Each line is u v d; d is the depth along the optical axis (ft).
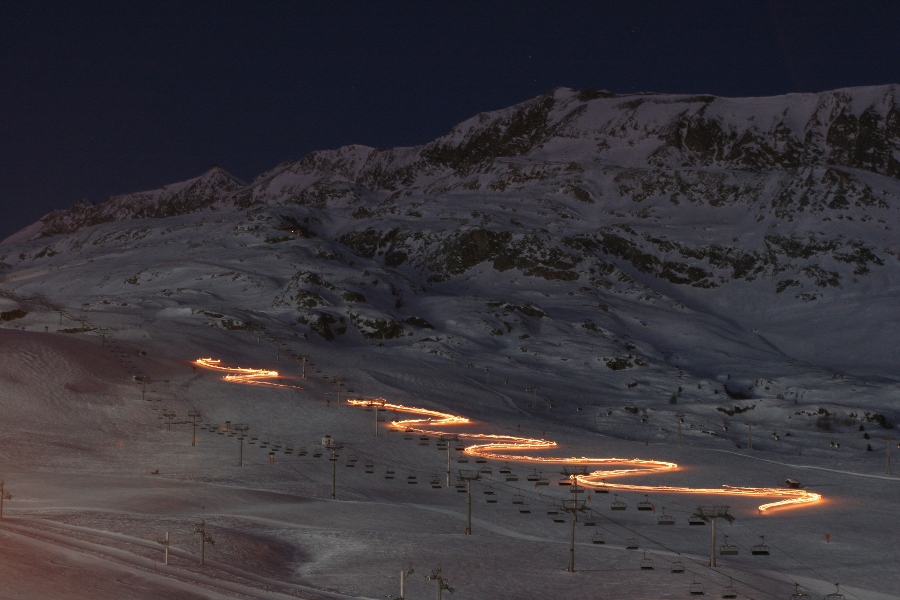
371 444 520.83
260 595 226.58
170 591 218.18
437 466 479.41
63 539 262.26
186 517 318.24
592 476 469.16
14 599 194.08
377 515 349.41
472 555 287.89
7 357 581.53
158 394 585.22
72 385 566.77
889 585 279.49
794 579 279.69
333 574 262.06
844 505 416.67
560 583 260.21
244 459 461.78
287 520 330.95
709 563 289.33
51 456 439.22
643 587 257.14
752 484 466.70
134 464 435.53
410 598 238.89
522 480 450.71
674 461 528.63
